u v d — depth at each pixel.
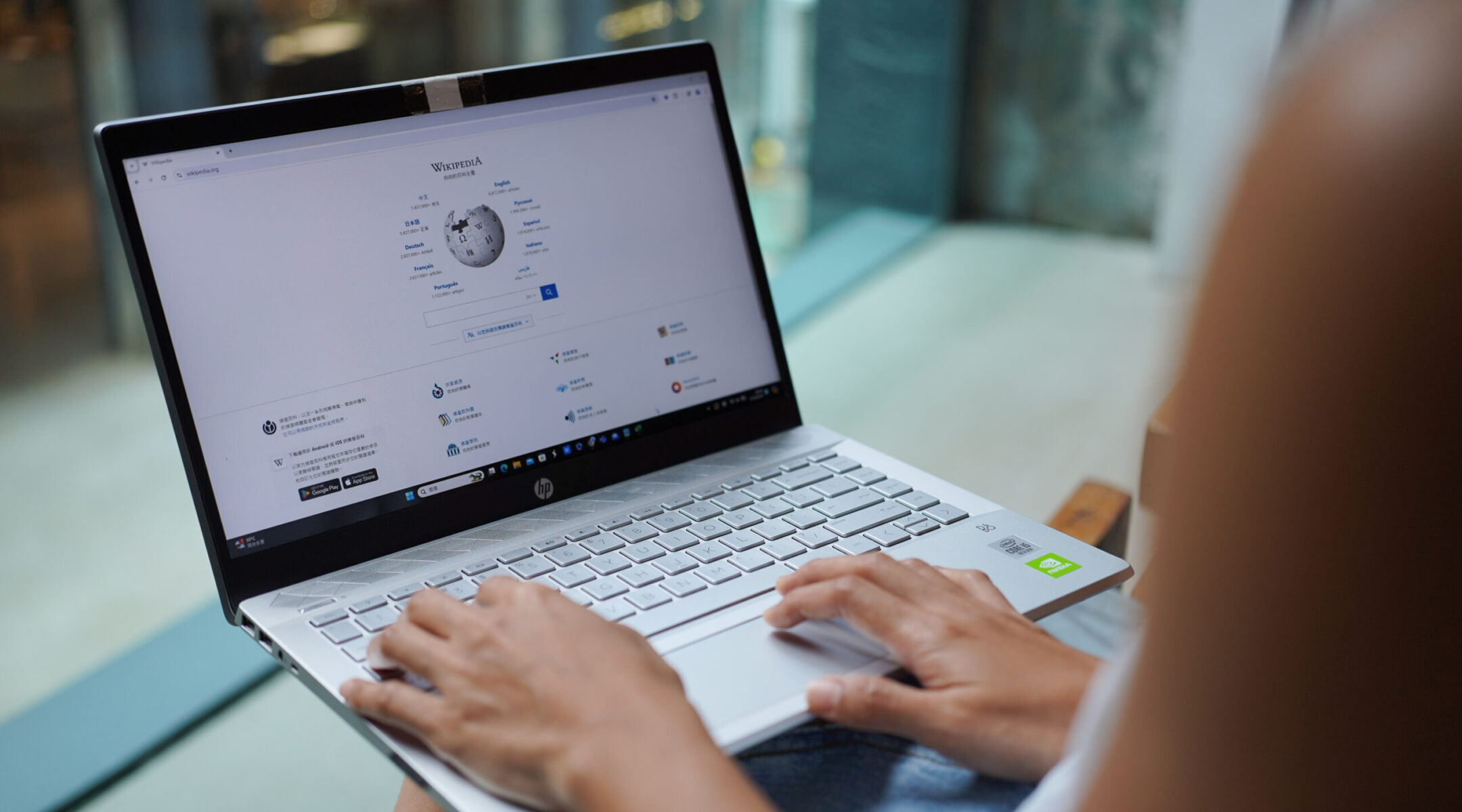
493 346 0.73
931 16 3.44
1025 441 2.45
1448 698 0.23
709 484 0.77
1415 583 0.22
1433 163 0.20
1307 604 0.23
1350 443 0.22
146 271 0.62
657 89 0.81
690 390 0.81
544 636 0.47
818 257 3.38
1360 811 0.24
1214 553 0.24
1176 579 0.25
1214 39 2.97
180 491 2.10
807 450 0.83
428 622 0.51
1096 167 3.65
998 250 3.61
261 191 0.66
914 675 0.54
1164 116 3.50
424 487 0.70
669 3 2.38
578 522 0.72
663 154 0.81
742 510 0.74
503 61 2.16
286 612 0.62
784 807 0.52
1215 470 0.24
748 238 0.85
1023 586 0.66
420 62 2.07
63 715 1.56
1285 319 0.22
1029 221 3.81
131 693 1.62
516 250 0.74
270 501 0.65
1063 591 0.66
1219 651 0.25
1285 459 0.23
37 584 1.89
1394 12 0.22
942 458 2.38
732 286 0.84
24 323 2.02
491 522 0.72
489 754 0.45
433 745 0.47
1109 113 3.58
